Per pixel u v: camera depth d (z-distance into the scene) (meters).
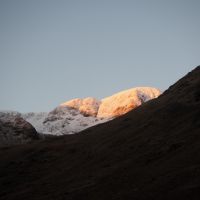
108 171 70.38
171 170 55.41
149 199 47.75
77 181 71.81
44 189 74.19
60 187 71.56
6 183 87.81
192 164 54.00
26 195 73.25
